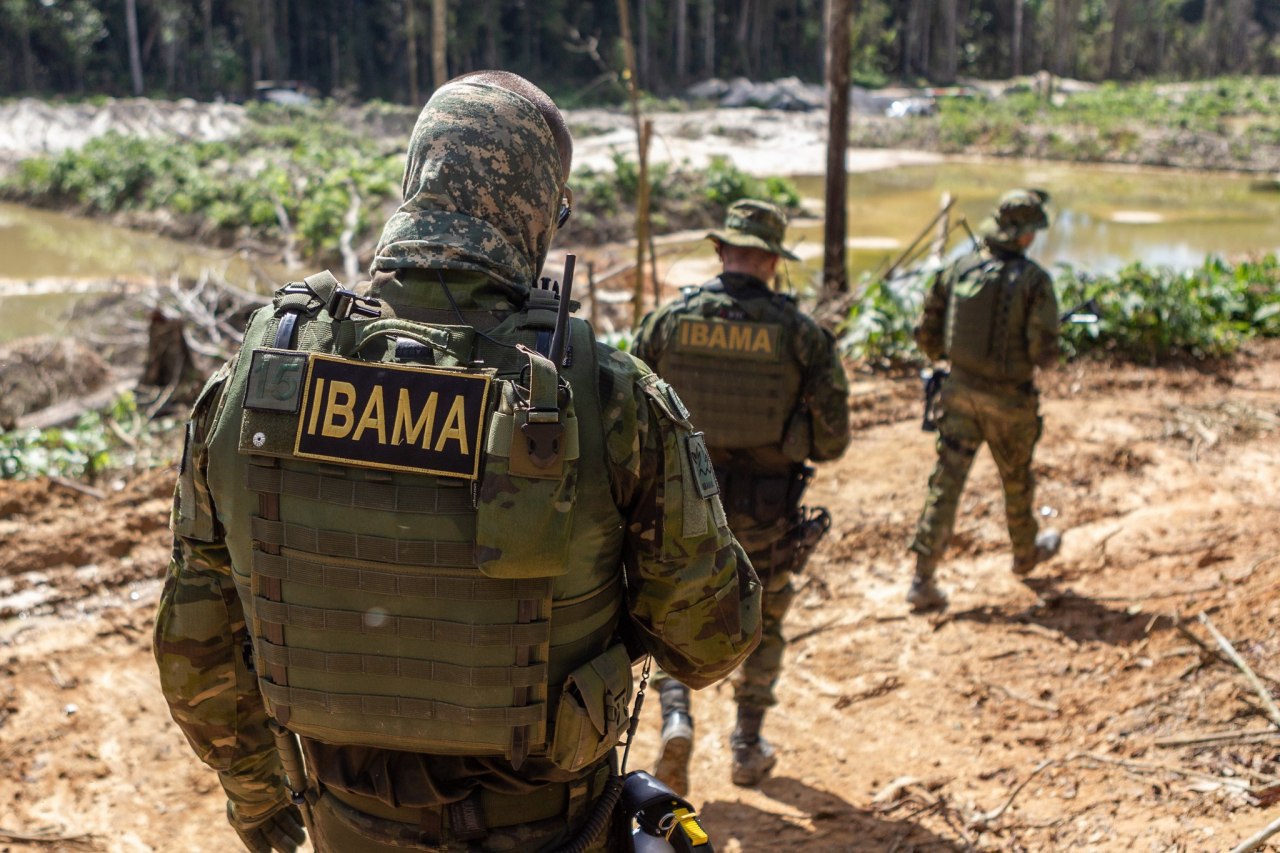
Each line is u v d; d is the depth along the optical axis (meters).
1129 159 41.75
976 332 4.45
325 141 38.84
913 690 4.00
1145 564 4.82
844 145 10.44
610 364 1.58
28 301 17.23
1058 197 30.89
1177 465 6.16
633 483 1.56
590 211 24.55
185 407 8.45
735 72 70.06
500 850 1.61
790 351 3.27
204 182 26.55
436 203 1.63
